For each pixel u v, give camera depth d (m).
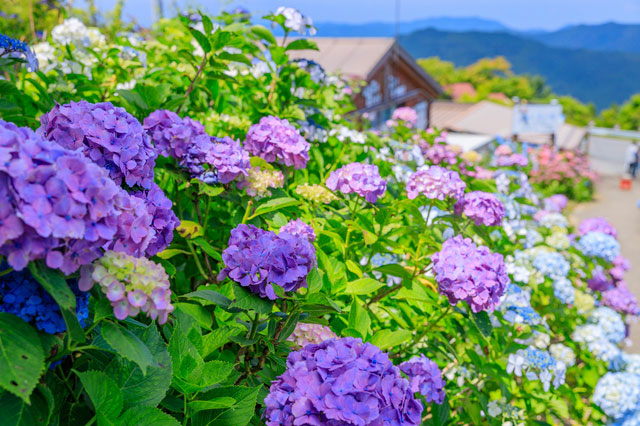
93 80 3.47
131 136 1.80
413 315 2.99
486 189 3.96
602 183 24.83
